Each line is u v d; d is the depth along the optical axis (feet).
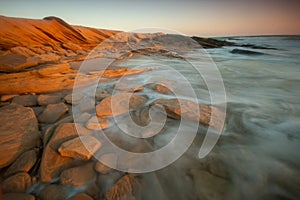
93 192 5.63
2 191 5.35
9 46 29.37
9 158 6.51
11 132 7.63
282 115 11.38
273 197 5.78
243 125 10.05
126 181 6.02
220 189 6.03
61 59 27.07
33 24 42.50
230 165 7.05
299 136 8.97
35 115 10.07
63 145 6.94
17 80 14.82
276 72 26.11
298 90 17.01
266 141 8.60
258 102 13.67
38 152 7.19
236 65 32.63
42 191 5.52
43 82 15.43
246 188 6.08
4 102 12.08
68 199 5.29
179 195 5.81
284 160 7.28
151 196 5.68
